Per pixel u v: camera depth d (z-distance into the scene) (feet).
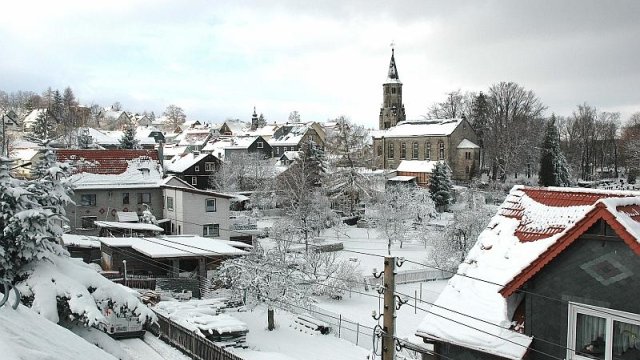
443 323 49.90
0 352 16.16
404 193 257.75
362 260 205.36
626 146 424.87
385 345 41.55
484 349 46.11
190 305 122.42
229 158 348.79
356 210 292.20
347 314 135.85
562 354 43.86
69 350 21.61
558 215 53.72
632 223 40.93
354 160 291.99
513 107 396.78
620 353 41.34
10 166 80.64
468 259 55.21
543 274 44.93
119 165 227.61
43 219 69.26
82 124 583.17
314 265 153.17
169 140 628.28
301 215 228.22
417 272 179.52
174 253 142.82
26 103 655.76
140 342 98.22
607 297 41.78
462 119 385.09
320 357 103.04
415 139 390.83
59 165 98.37
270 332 117.60
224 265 138.10
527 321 45.78
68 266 71.67
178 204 208.44
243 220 239.50
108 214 217.56
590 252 42.55
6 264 68.39
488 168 401.29
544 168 310.65
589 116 457.27
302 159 264.31
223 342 103.14
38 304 64.80
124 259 156.76
